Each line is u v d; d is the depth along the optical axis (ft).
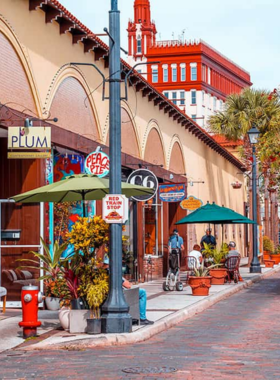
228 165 168.35
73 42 64.85
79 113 66.74
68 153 64.90
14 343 40.45
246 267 130.72
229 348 38.37
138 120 87.66
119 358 35.17
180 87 329.11
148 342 41.04
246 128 133.80
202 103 330.75
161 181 102.63
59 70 61.46
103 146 71.00
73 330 42.96
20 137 50.16
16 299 57.06
